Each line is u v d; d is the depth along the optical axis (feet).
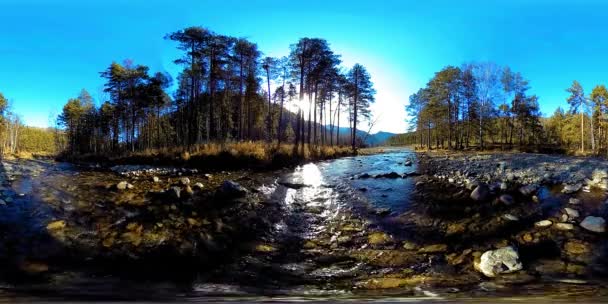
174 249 19.17
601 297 12.71
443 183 37.19
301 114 90.53
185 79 117.60
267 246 21.03
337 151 97.45
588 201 25.63
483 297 13.05
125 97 121.70
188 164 62.08
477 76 122.31
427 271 16.99
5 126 170.71
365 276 16.52
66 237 19.83
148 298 13.05
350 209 29.86
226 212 26.99
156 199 29.32
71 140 176.96
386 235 22.97
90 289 13.84
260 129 150.00
